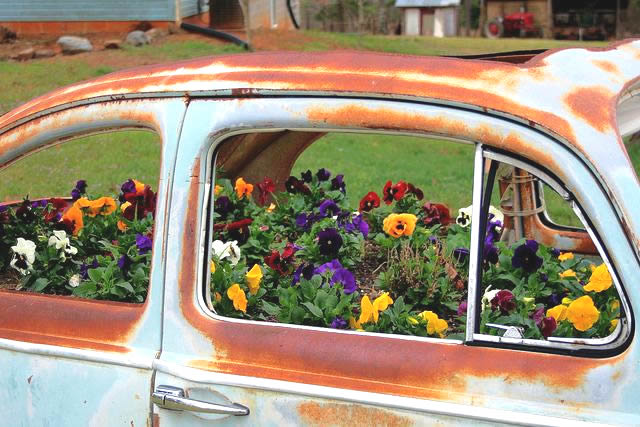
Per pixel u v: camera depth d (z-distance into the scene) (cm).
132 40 1766
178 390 228
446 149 1181
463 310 281
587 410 194
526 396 199
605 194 200
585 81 227
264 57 247
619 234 197
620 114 256
